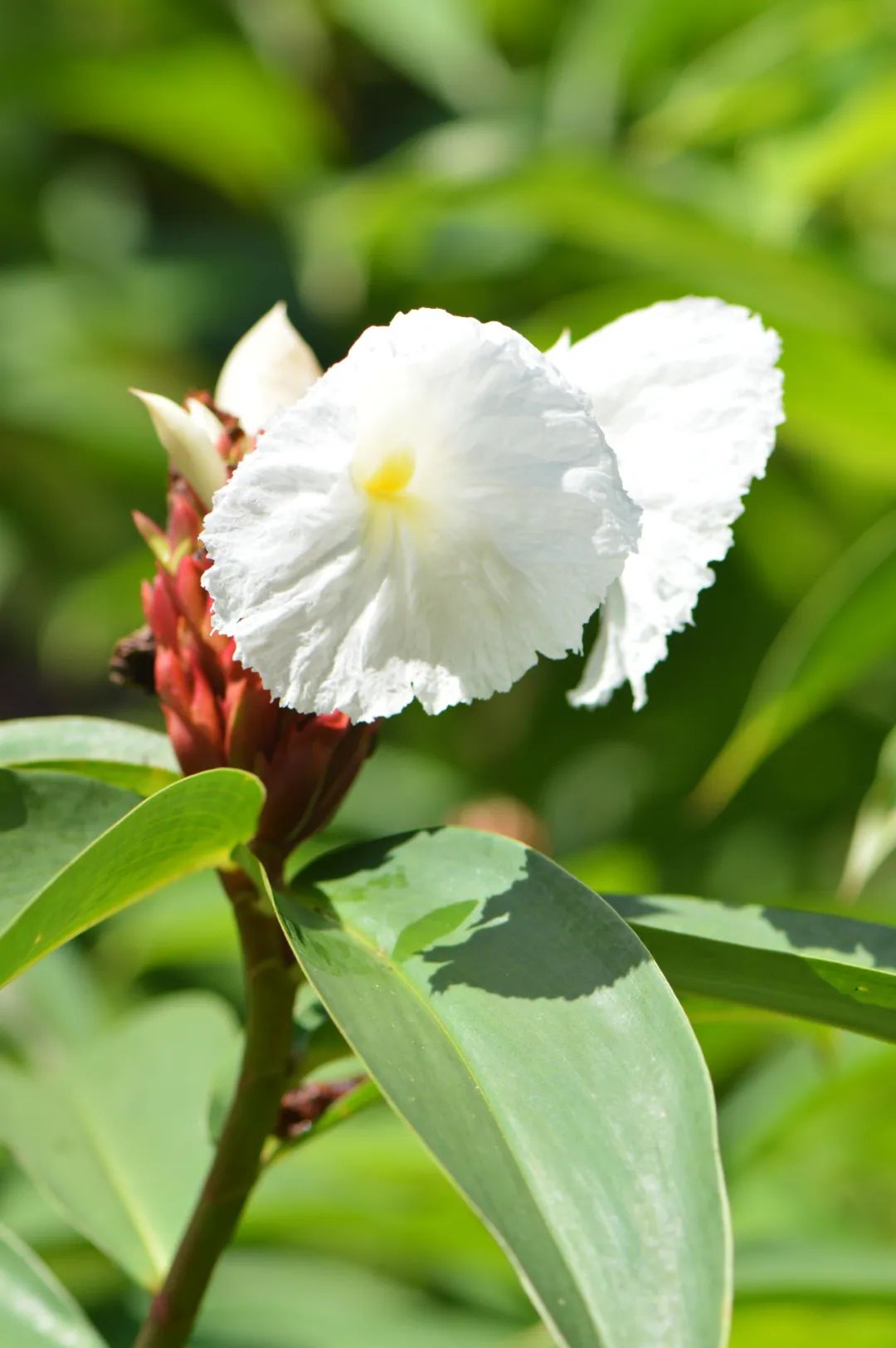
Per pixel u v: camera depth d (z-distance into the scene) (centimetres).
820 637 120
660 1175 90
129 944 174
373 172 207
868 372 142
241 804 95
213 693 98
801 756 211
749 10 188
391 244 196
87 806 99
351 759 98
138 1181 108
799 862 210
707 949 96
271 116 210
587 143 193
